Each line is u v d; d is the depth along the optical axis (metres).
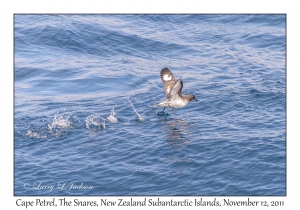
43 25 34.00
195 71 28.64
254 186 16.22
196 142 19.09
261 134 19.66
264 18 37.22
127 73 28.36
